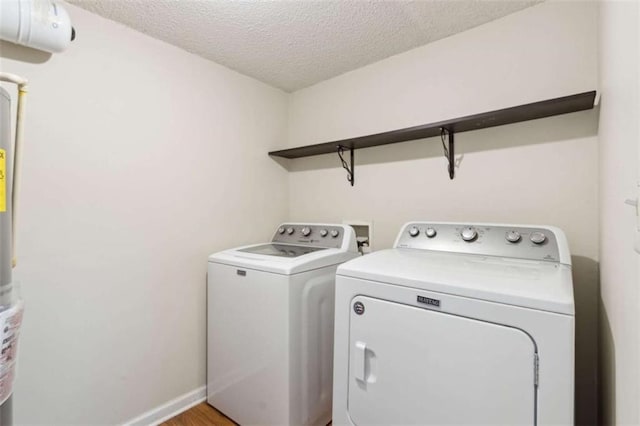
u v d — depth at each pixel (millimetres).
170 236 1793
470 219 1707
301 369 1524
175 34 1701
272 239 2283
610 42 931
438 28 1691
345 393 1225
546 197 1486
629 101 658
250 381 1625
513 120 1529
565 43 1436
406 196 1950
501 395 899
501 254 1354
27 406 1316
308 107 2459
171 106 1800
